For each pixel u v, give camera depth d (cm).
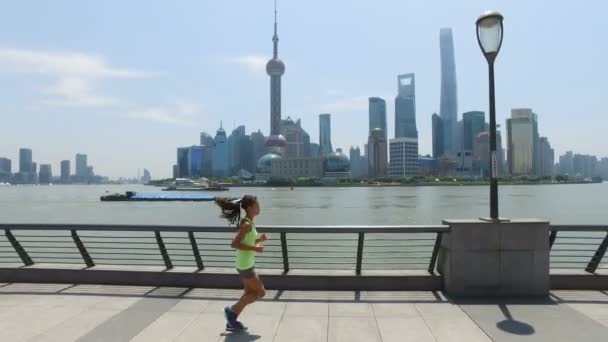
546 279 837
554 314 732
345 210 8775
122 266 978
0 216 8181
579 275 882
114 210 9762
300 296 845
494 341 620
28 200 15600
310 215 7594
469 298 823
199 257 967
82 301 815
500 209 8881
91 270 944
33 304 797
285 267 945
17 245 990
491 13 858
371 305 788
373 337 639
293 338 636
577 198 13612
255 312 752
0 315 738
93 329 672
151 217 7619
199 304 797
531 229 838
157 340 629
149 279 927
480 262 838
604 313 736
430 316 727
